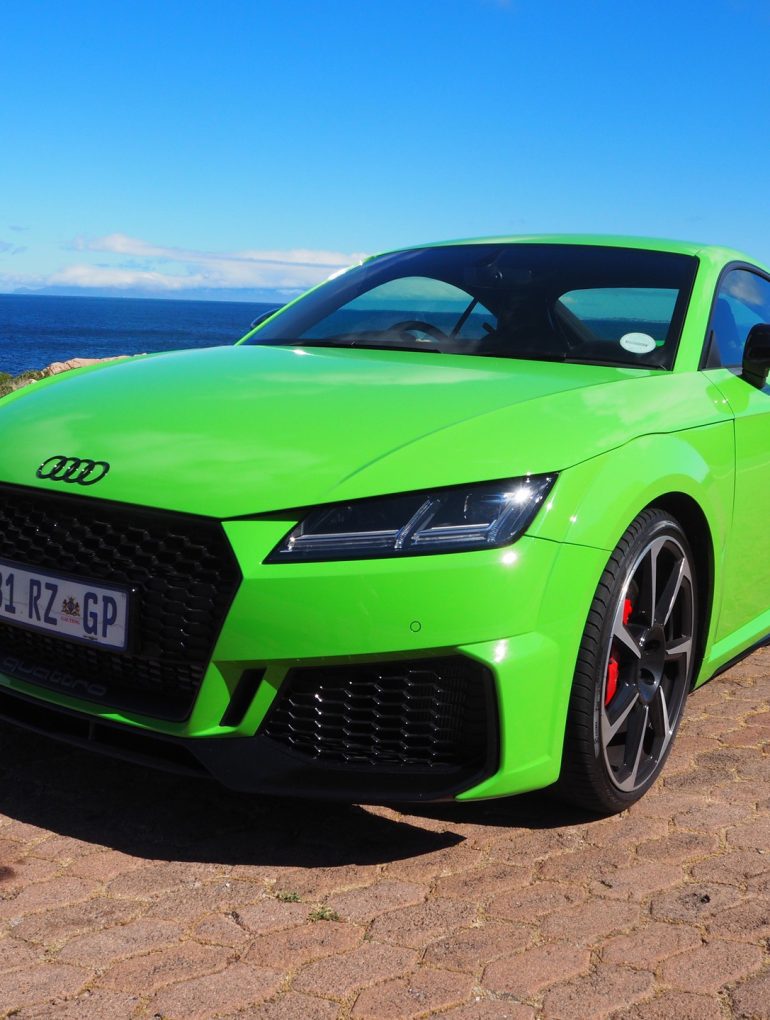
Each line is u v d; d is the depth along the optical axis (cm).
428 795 203
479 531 198
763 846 227
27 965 176
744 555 290
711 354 291
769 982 175
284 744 205
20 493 223
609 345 281
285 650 195
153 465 212
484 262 326
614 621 220
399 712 204
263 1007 166
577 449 216
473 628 196
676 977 176
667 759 270
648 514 233
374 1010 166
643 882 210
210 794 245
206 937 186
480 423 215
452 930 191
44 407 251
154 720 207
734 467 273
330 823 232
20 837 221
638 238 336
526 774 208
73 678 221
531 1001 169
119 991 169
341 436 213
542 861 218
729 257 331
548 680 206
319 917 194
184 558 202
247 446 213
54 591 216
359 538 196
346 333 305
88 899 198
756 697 329
